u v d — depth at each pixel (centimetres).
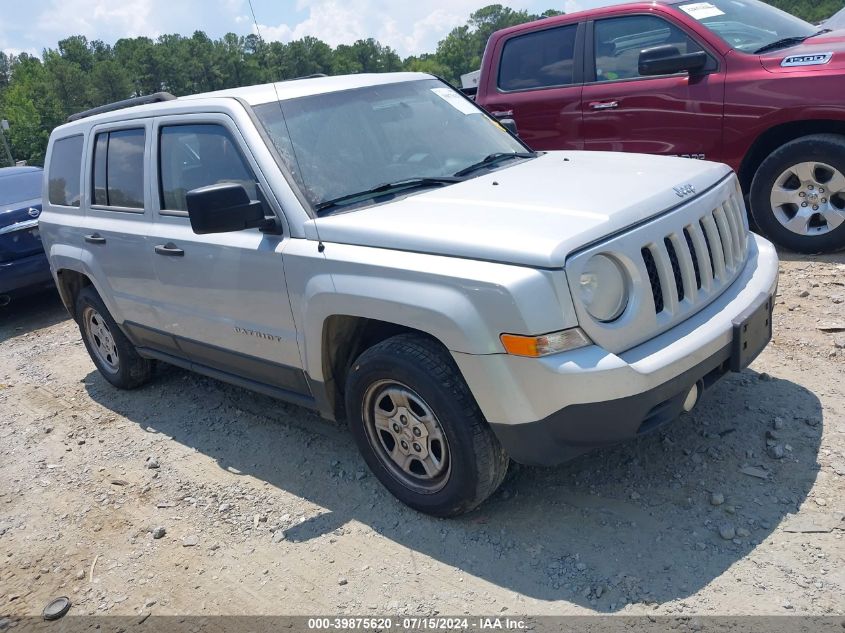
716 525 310
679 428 382
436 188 369
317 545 342
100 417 528
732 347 316
